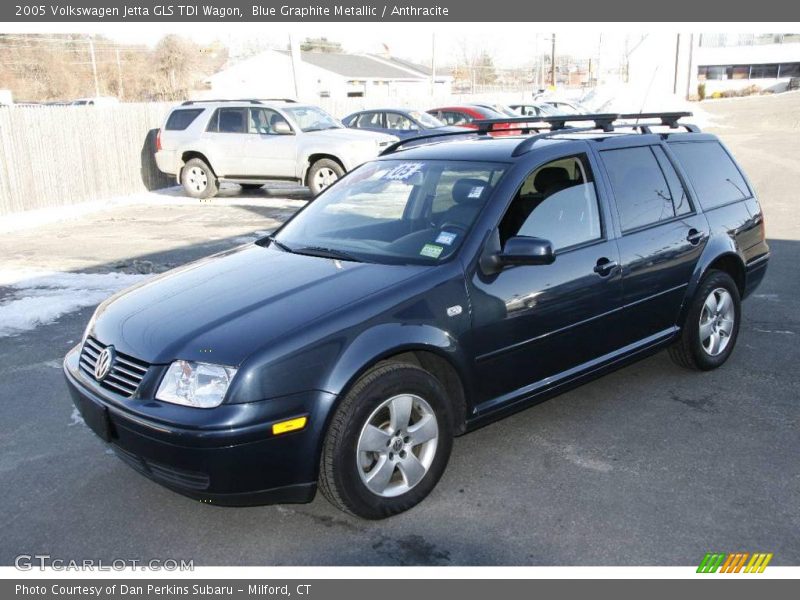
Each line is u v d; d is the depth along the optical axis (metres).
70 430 4.61
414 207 4.29
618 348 4.58
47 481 3.98
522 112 25.95
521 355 3.97
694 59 71.75
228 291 3.71
